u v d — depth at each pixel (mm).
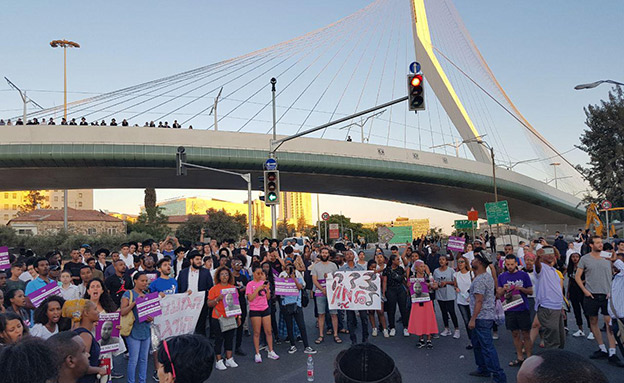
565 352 1591
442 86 64438
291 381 7613
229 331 8633
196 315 8633
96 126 37969
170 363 2436
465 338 10469
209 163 41781
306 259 16938
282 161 44625
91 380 4730
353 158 48156
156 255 13227
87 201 146750
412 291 9672
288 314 9633
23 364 2367
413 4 70125
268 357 9188
